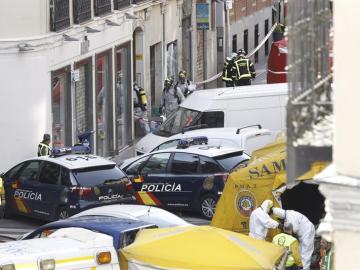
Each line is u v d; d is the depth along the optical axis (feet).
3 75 227.61
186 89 320.09
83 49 249.96
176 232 110.11
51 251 99.86
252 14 433.07
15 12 226.17
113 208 144.46
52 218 187.11
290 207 162.20
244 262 104.58
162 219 140.67
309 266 145.48
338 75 61.05
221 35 387.55
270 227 144.77
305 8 64.64
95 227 123.24
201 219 196.24
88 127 258.16
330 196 62.13
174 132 246.88
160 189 199.11
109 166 188.03
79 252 100.89
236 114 244.63
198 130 231.50
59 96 241.55
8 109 228.43
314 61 64.54
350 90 60.95
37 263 98.32
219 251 105.81
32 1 227.40
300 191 161.99
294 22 64.64
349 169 61.57
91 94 257.75
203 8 353.10
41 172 189.78
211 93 249.34
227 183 166.40
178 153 199.11
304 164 64.13
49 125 234.58
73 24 244.01
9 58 227.40
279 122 244.01
